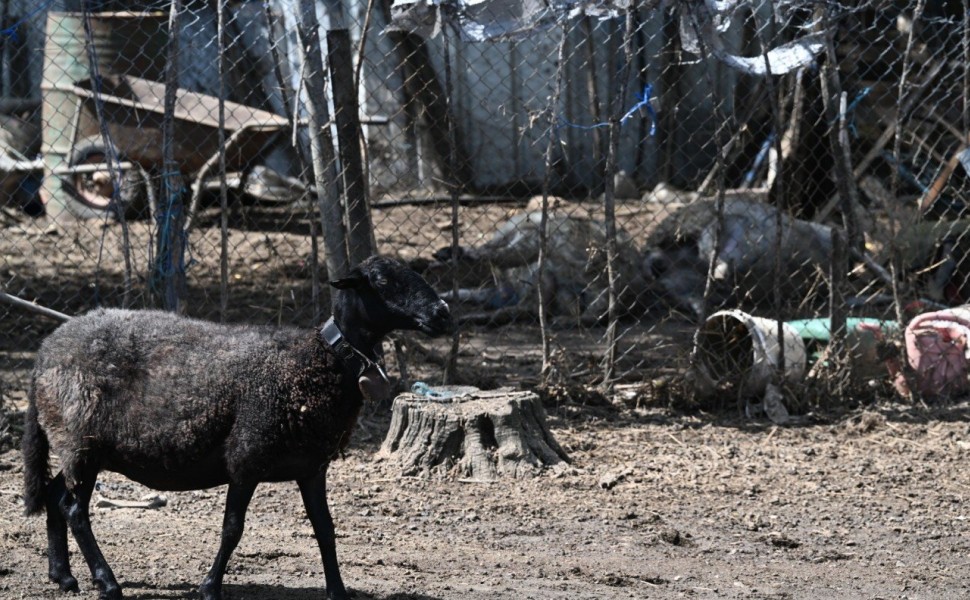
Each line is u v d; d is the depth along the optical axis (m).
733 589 9.25
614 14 13.88
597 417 14.21
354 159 13.63
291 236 24.05
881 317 16.64
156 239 14.22
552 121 14.18
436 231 24.48
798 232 19.00
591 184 29.14
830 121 15.20
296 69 23.38
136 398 7.93
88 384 8.00
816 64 17.17
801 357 14.76
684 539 10.53
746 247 18.66
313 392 7.79
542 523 10.95
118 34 24.84
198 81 27.44
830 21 14.85
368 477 12.07
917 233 17.27
